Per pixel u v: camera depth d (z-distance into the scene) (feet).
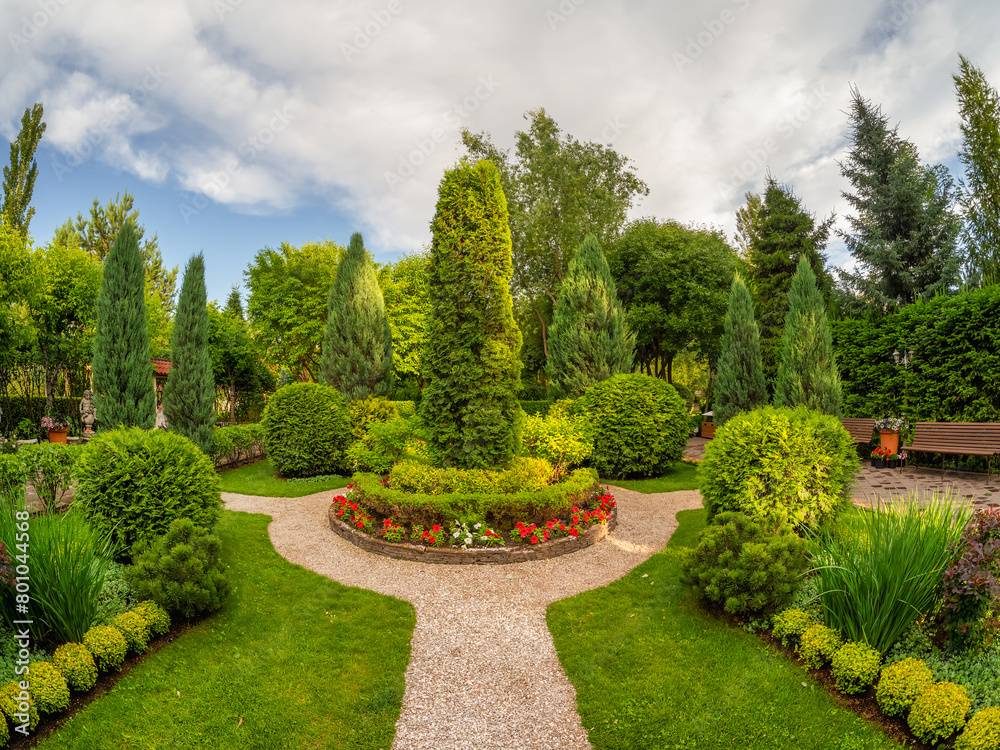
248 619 14.21
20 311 47.37
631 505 27.81
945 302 34.37
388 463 26.94
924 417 35.94
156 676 11.30
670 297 65.21
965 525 11.40
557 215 69.10
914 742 8.83
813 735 9.22
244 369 76.38
